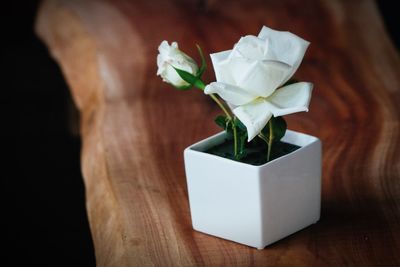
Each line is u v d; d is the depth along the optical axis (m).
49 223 2.04
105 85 1.38
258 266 0.82
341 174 0.99
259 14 1.63
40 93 2.65
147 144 1.14
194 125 1.19
